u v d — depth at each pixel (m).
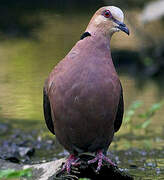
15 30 26.25
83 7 32.19
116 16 8.84
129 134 12.95
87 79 8.18
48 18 29.05
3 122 13.66
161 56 20.64
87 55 8.39
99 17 8.84
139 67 20.56
